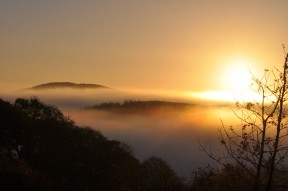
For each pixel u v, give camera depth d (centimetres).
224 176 1194
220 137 787
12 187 2283
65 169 4231
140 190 2261
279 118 753
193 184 1519
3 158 2827
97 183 4319
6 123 4031
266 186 771
